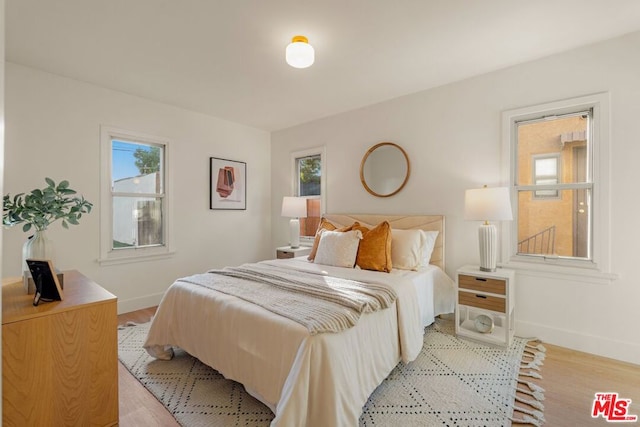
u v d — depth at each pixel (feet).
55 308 4.52
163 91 10.53
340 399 4.51
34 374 4.31
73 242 9.59
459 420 5.25
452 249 9.97
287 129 15.11
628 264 7.25
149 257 11.33
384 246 8.79
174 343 7.00
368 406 5.59
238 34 7.11
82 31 6.97
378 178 11.74
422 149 10.62
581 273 7.75
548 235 8.46
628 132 7.22
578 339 7.81
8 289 5.43
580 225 8.03
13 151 8.50
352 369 4.99
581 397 5.89
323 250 9.51
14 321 4.14
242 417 5.36
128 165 10.94
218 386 6.29
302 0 5.95
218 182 13.57
